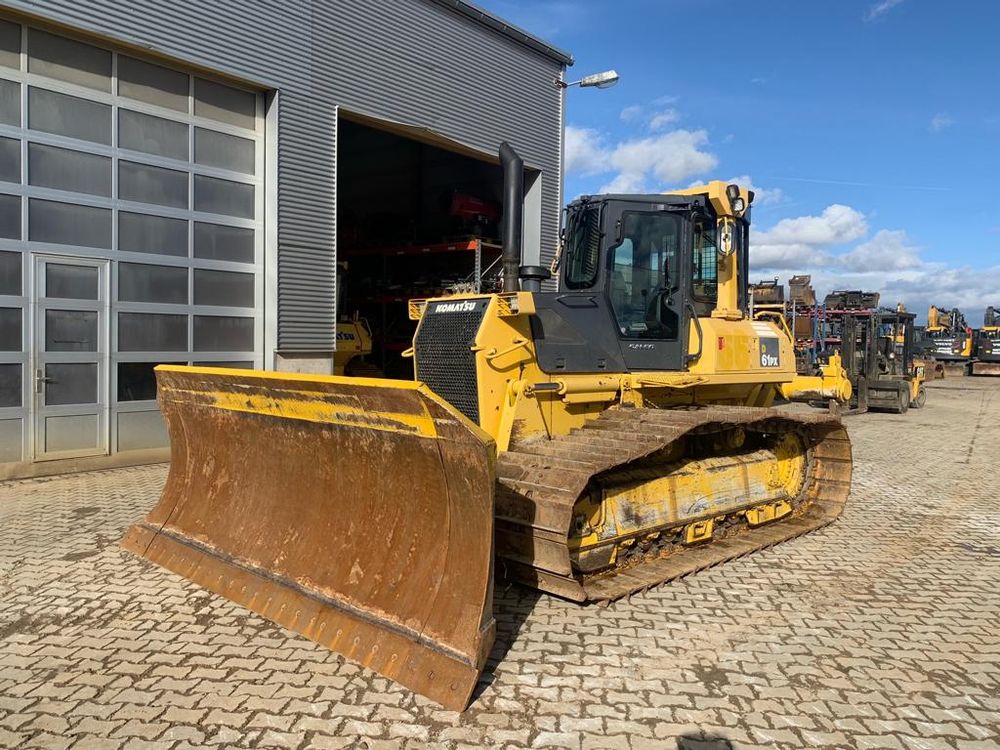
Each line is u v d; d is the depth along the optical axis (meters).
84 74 8.22
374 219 14.85
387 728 3.09
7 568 5.04
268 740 3.00
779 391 8.01
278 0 9.65
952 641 4.19
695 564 5.23
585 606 4.53
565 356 5.25
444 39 11.88
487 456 3.34
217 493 5.00
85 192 8.27
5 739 2.99
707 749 3.00
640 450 4.40
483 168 14.73
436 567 3.64
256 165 9.84
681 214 5.87
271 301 9.92
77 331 8.27
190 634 3.98
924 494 8.42
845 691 3.55
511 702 3.33
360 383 3.73
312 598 4.01
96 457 8.48
